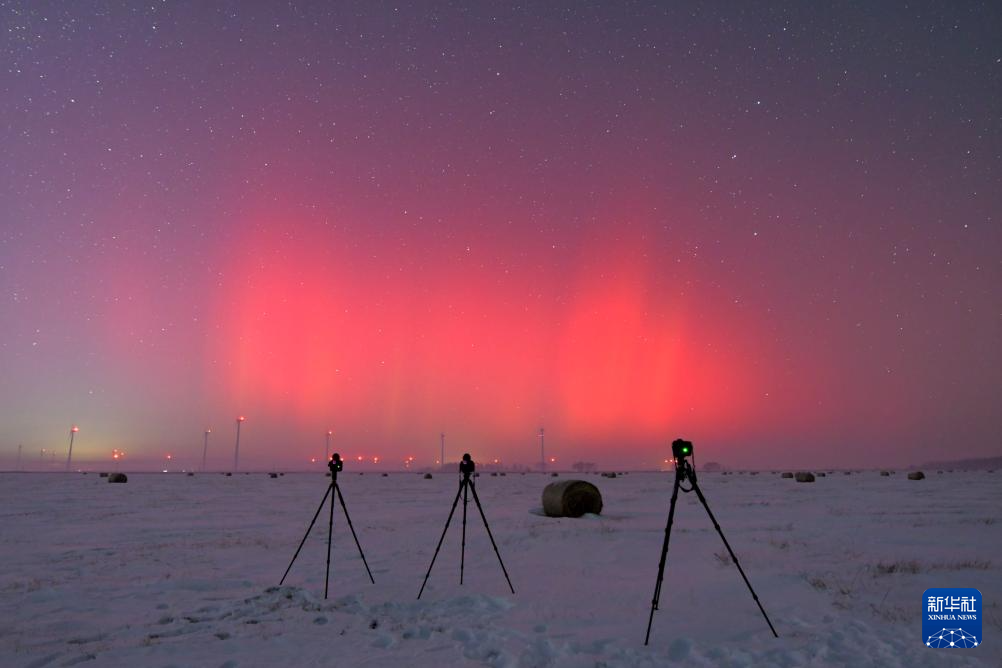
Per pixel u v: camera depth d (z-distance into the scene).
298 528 18.33
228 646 6.73
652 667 5.78
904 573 9.85
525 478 78.25
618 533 15.80
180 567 11.69
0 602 8.91
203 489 44.69
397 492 40.00
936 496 31.02
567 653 6.21
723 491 37.91
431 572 10.84
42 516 22.64
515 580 9.98
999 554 11.87
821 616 7.36
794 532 15.73
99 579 10.58
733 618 7.40
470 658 6.23
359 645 6.71
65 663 6.24
